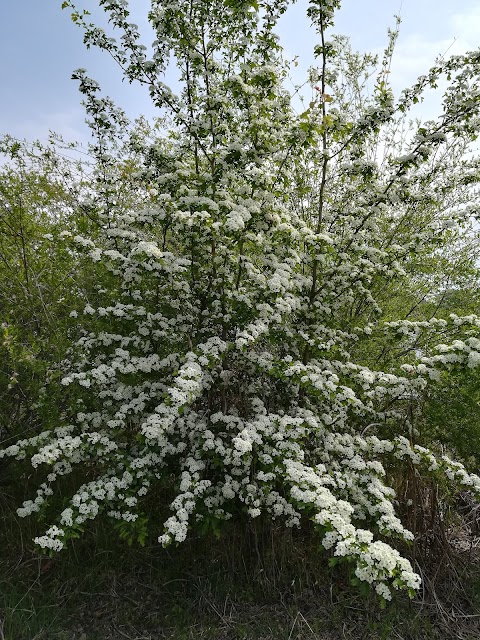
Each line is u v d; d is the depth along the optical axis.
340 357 5.04
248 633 3.76
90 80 5.26
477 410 4.34
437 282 6.37
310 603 4.07
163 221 4.68
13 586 3.94
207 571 4.23
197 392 3.63
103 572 4.22
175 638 3.68
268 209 4.51
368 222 5.20
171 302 4.79
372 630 3.84
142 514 3.75
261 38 4.73
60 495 4.46
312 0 4.65
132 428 4.65
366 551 2.63
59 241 4.55
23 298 4.69
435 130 5.00
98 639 3.67
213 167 5.02
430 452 4.07
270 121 4.75
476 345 3.57
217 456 4.07
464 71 4.69
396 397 4.49
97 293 4.93
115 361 4.12
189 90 5.20
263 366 4.18
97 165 5.87
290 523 3.94
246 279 4.75
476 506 5.12
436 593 4.21
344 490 3.88
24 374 4.42
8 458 4.63
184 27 4.78
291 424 3.79
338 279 5.00
